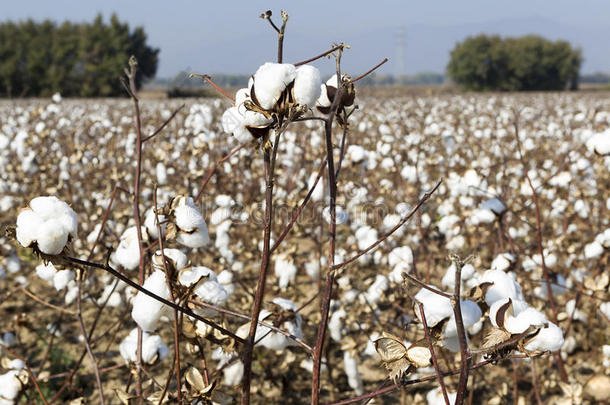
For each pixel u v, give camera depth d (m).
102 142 7.05
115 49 49.22
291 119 1.14
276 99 1.14
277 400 3.11
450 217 3.73
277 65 1.14
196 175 4.64
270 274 3.66
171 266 1.32
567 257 3.96
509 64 57.12
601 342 3.34
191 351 1.43
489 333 1.17
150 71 52.66
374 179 5.42
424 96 17.75
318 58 1.23
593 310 3.38
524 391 2.99
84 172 5.75
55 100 6.09
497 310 1.19
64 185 5.19
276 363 3.34
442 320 1.26
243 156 4.90
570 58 57.28
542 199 5.03
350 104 1.40
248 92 1.22
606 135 2.42
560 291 2.83
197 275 1.34
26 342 3.64
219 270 3.33
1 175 6.02
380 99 13.41
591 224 4.43
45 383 3.09
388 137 5.36
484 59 56.56
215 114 5.36
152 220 1.58
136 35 51.22
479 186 3.16
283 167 5.68
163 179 4.94
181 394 1.37
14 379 1.96
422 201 1.30
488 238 4.08
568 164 4.88
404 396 2.52
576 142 6.14
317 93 1.15
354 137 5.81
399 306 2.72
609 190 5.14
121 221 3.47
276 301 1.91
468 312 1.27
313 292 4.18
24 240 1.08
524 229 4.34
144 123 7.53
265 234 1.26
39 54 47.91
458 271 1.06
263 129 1.18
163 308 1.34
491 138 7.88
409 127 7.60
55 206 1.11
